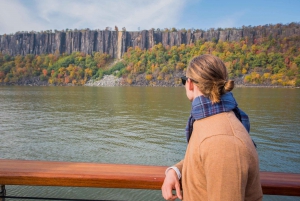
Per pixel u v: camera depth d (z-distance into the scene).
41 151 23.92
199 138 0.97
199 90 1.08
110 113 57.59
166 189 1.20
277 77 148.88
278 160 21.20
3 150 24.28
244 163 0.87
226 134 0.91
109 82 179.00
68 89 149.50
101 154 22.77
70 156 22.16
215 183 0.86
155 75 176.88
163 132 34.16
